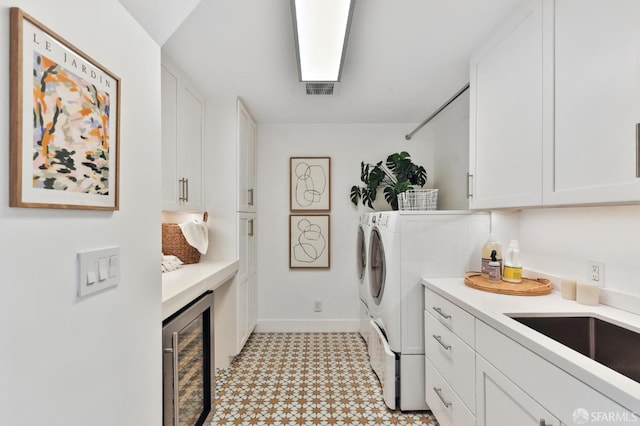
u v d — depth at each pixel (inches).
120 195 38.4
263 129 139.3
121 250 38.5
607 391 32.1
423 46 76.1
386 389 85.7
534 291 65.6
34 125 26.0
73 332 30.8
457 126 115.7
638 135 38.5
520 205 60.9
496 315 53.0
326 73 84.4
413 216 84.5
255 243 136.2
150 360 45.4
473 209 79.7
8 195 24.2
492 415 52.5
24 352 25.6
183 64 85.9
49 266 28.0
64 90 29.2
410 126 139.1
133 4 40.0
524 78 59.6
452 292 68.7
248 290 123.0
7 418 24.1
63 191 29.1
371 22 66.1
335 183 139.7
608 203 43.9
